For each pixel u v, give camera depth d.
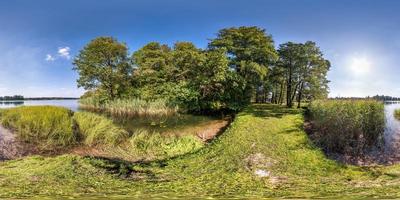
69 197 5.88
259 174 8.57
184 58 31.22
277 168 9.16
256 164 9.51
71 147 12.75
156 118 23.53
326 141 13.52
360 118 13.62
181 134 17.22
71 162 9.54
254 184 7.57
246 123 17.06
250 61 29.55
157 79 31.91
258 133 14.17
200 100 28.34
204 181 7.89
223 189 7.01
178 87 28.73
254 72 30.02
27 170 8.62
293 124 17.47
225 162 9.81
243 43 30.48
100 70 35.94
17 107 16.31
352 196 5.99
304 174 8.63
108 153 12.34
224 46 30.52
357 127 13.59
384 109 14.40
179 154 12.64
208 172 8.88
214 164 9.69
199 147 13.67
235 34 30.19
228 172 8.78
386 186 6.93
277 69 34.94
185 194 6.43
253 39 29.59
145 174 8.75
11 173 8.28
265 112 24.31
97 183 7.55
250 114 22.20
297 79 34.56
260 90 39.25
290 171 8.91
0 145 11.66
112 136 13.61
